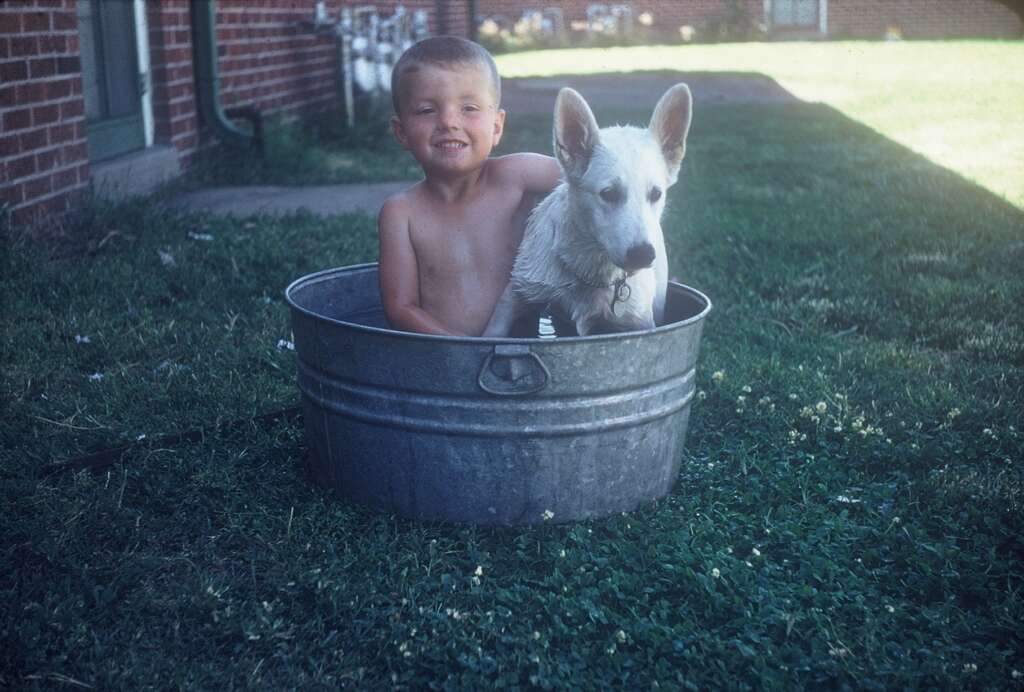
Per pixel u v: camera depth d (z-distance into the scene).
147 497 3.00
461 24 15.32
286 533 2.81
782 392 3.83
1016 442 3.39
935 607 2.53
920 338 4.55
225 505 2.97
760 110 12.80
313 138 9.50
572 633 2.38
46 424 3.43
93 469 3.18
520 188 3.13
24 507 2.87
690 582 2.56
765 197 7.53
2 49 5.20
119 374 3.85
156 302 4.74
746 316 4.82
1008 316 4.73
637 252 2.76
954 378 4.01
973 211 6.86
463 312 3.05
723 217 6.72
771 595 2.52
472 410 2.68
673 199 7.41
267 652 2.35
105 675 2.19
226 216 6.32
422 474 2.79
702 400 3.77
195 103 7.97
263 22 9.11
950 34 22.45
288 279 5.04
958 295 5.02
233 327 4.34
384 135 10.08
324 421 2.91
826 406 3.66
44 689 2.16
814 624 2.44
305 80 10.20
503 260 3.09
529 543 2.77
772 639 2.39
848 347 4.39
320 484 3.07
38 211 5.57
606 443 2.79
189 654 2.33
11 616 2.37
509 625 2.43
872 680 2.21
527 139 10.06
